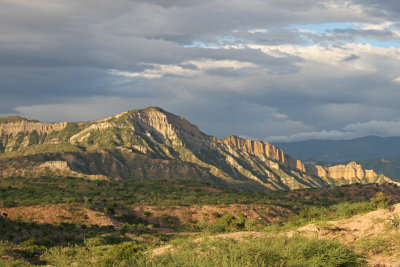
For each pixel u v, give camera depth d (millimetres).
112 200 121125
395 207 26734
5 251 39125
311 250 20875
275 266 18641
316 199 142500
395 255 22062
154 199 129375
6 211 80625
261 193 172000
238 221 74750
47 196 116062
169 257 19641
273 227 37250
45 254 37594
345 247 21594
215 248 21781
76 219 81500
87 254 35094
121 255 30531
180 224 98875
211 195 149875
